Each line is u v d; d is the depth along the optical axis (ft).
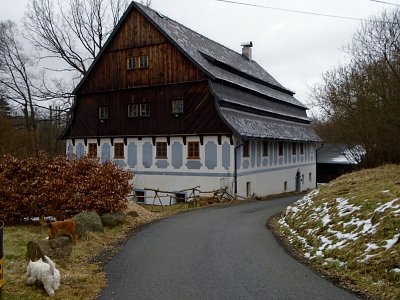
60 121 169.78
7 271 28.04
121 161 100.22
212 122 87.86
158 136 94.43
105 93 102.22
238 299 24.07
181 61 91.56
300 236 41.06
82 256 34.35
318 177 168.96
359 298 23.62
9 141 133.59
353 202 41.04
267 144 106.01
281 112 124.47
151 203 95.86
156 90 94.94
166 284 27.09
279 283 26.84
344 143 109.60
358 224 35.27
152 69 95.30
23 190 49.16
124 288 26.32
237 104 94.32
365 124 86.94
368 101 80.33
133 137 98.37
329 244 34.60
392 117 71.92
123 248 37.99
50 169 49.80
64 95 129.90
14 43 140.36
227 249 37.14
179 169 92.53
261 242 40.22
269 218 57.77
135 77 97.50
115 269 30.86
